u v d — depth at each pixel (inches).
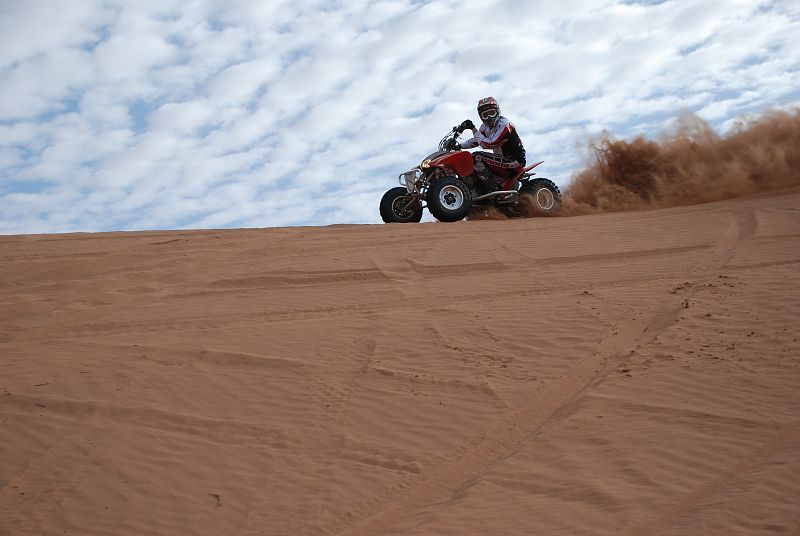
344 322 313.4
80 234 569.3
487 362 258.2
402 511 177.2
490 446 203.9
